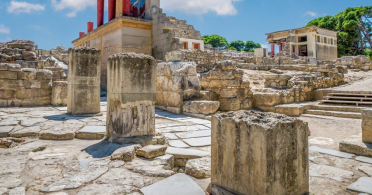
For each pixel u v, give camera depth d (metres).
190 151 4.31
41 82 10.58
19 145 4.73
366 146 4.37
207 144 4.79
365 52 40.91
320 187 3.07
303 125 2.64
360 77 14.55
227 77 9.71
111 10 17.22
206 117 7.56
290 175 2.47
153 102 5.08
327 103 10.09
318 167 3.77
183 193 2.80
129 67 4.74
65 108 9.55
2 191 2.73
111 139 4.73
